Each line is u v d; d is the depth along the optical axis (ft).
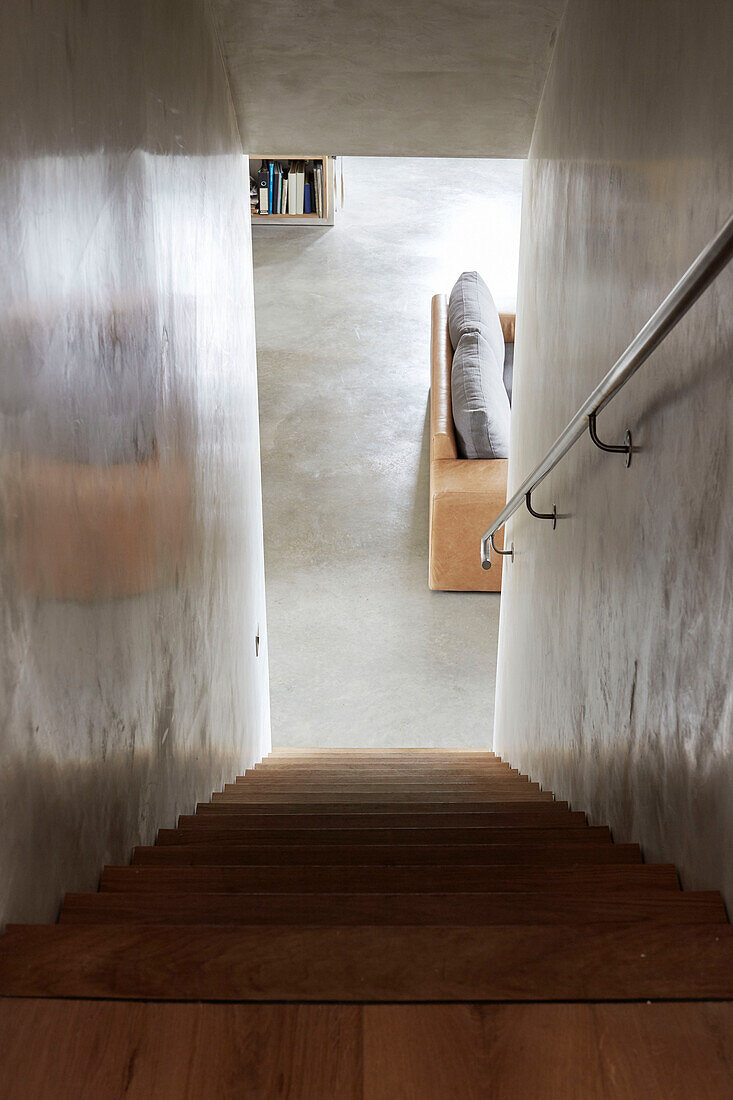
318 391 26.66
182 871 6.08
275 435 25.03
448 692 18.28
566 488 10.03
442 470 19.98
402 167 40.04
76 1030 3.83
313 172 34.45
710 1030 3.92
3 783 4.36
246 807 9.32
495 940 4.37
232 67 12.51
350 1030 3.85
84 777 5.67
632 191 7.34
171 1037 3.80
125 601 6.67
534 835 7.81
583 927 4.49
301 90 13.07
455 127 14.10
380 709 17.89
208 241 10.74
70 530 5.31
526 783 11.75
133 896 5.16
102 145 5.96
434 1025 3.89
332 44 12.03
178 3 8.80
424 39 11.89
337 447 24.67
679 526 5.96
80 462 5.50
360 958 4.24
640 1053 3.79
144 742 7.34
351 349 28.43
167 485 8.20
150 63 7.45
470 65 12.46
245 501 14.56
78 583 5.48
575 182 10.07
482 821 8.66
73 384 5.32
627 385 7.41
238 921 5.10
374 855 6.98
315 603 20.21
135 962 4.19
